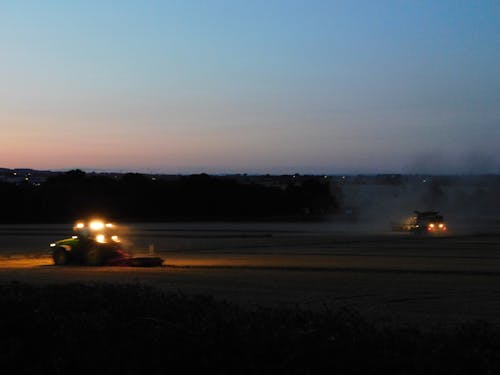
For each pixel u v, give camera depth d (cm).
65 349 788
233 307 1027
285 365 711
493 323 1352
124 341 795
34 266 3067
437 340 786
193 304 1017
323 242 4612
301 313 956
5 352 802
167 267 2873
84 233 3128
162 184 10594
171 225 7700
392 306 1642
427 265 2884
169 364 743
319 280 2272
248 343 761
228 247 4169
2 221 8962
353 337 783
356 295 1861
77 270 2806
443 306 1641
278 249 3988
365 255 3488
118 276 2473
